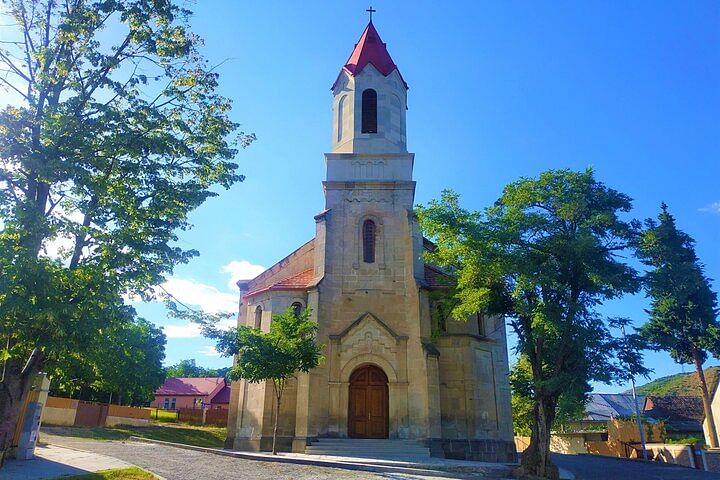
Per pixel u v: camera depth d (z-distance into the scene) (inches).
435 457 957.2
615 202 901.2
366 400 1069.1
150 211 601.0
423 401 1022.4
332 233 1185.4
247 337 928.9
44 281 477.1
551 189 901.2
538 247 875.4
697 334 1535.4
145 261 588.1
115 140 572.4
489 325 1181.1
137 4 625.9
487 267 845.2
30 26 616.4
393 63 1350.9
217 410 2298.2
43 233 515.8
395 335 1083.3
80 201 567.2
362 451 959.6
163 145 591.5
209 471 660.1
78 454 810.2
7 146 518.6
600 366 845.8
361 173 1241.4
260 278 1278.3
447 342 1112.8
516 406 1419.8
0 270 472.1
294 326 967.0
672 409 2459.4
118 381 2167.8
